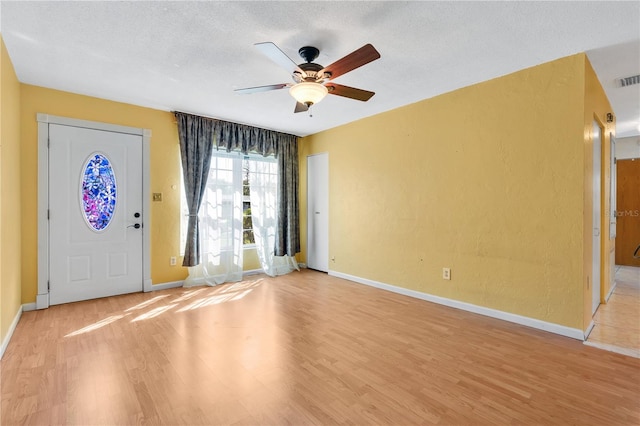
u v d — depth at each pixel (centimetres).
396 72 303
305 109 303
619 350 246
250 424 166
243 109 416
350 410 177
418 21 220
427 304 366
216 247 464
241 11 209
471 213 337
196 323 307
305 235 575
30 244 336
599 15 212
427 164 377
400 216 410
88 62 284
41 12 211
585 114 265
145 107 408
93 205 375
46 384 200
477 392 194
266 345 259
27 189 334
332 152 512
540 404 182
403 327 297
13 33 237
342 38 242
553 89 279
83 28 230
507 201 309
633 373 214
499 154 314
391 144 419
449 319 317
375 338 272
